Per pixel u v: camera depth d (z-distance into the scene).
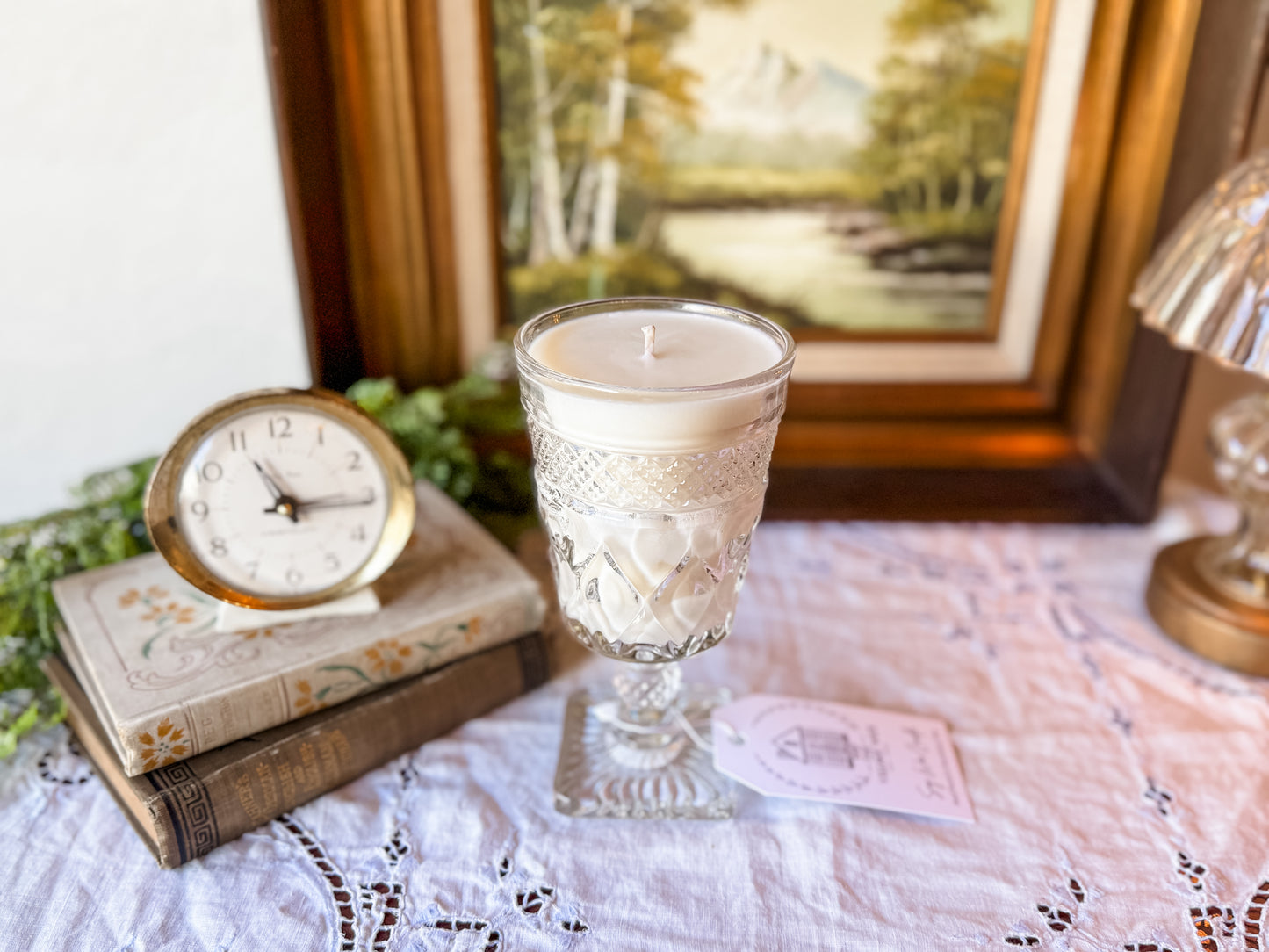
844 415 0.55
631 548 0.30
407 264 0.50
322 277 0.47
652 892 0.31
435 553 0.41
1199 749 0.37
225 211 0.46
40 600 0.39
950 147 0.50
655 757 0.37
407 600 0.38
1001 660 0.43
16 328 0.46
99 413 0.49
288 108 0.43
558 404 0.28
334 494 0.37
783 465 0.55
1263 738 0.38
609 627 0.32
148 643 0.35
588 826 0.34
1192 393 0.58
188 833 0.31
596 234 0.52
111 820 0.34
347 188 0.47
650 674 0.36
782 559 0.50
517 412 0.52
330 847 0.33
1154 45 0.46
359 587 0.37
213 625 0.36
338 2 0.43
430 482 0.47
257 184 0.45
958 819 0.34
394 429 0.47
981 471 0.55
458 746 0.37
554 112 0.49
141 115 0.43
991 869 0.32
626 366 0.29
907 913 0.31
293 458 0.36
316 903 0.31
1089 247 0.52
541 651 0.40
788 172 0.50
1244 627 0.41
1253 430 0.41
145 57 0.42
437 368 0.53
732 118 0.49
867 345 0.54
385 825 0.34
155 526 0.35
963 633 0.44
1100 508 0.52
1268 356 0.36
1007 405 0.55
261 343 0.49
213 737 0.33
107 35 0.42
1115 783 0.36
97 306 0.47
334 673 0.35
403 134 0.47
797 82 0.48
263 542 0.36
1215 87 0.42
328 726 0.34
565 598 0.34
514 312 0.53
